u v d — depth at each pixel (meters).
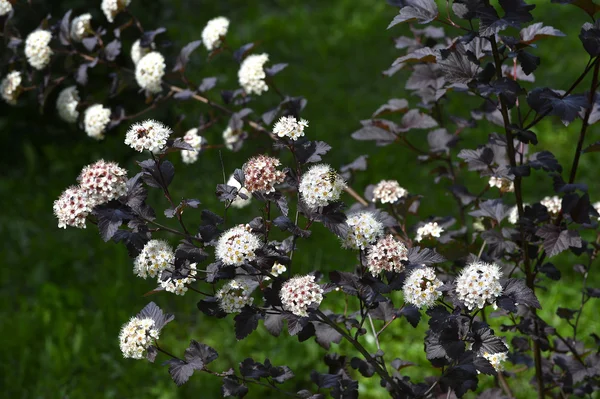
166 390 2.88
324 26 5.89
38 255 3.56
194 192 4.02
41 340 3.04
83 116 2.91
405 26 5.73
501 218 2.50
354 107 4.77
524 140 2.37
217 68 5.16
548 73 5.04
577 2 2.32
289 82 5.09
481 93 2.33
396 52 5.45
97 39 2.83
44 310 3.16
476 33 2.31
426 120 2.61
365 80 5.13
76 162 4.23
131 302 3.24
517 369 2.62
